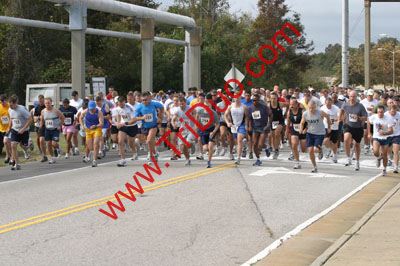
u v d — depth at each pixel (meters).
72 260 6.35
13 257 6.47
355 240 7.10
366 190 11.44
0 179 13.05
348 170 14.52
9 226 8.09
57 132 16.33
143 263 6.26
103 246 6.98
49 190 11.34
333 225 8.25
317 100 17.69
